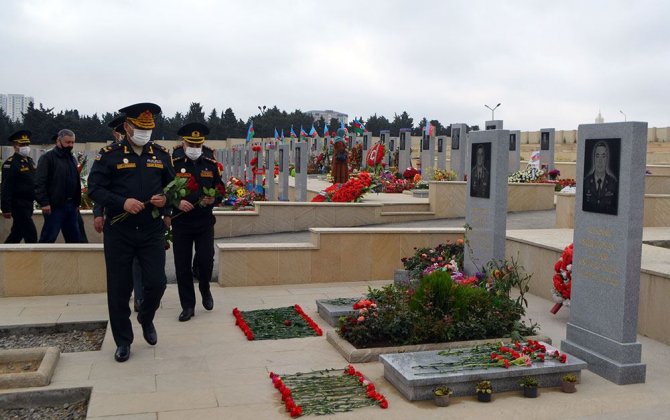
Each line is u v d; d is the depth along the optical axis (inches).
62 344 277.4
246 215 619.2
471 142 346.3
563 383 219.1
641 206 229.5
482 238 335.6
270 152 817.5
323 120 2933.1
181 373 232.1
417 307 266.2
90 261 358.6
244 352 257.6
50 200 390.9
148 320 260.7
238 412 197.9
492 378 214.5
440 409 202.1
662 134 1731.1
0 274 347.6
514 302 285.3
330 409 199.9
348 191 691.4
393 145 1248.2
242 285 388.8
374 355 247.9
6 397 208.5
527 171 794.8
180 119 3009.4
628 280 229.8
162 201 244.4
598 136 242.8
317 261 400.5
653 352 267.6
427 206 695.1
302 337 279.6
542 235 406.6
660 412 202.8
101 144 2290.8
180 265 305.3
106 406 200.5
